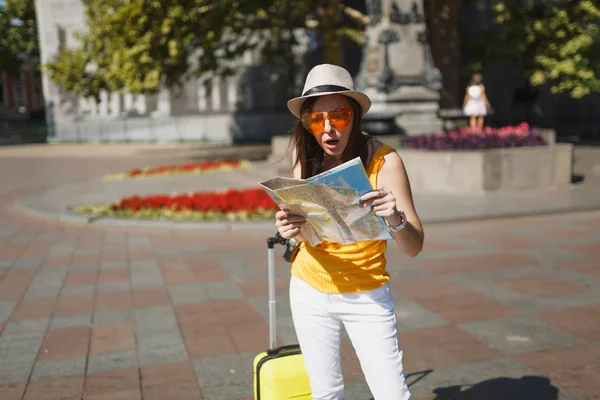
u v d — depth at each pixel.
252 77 36.28
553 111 31.89
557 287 5.79
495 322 4.86
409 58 15.84
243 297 5.75
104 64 18.75
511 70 31.70
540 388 3.63
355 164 1.91
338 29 19.94
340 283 2.26
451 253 7.31
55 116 41.00
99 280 6.52
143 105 39.25
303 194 2.04
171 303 5.62
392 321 2.28
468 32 30.39
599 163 16.27
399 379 2.25
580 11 18.50
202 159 25.50
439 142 12.62
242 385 3.80
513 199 10.94
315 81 2.19
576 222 9.03
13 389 3.80
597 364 3.98
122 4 17.08
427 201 10.92
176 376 3.96
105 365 4.18
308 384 2.67
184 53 18.48
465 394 3.58
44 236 9.22
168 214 10.14
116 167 22.78
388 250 7.55
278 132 36.59
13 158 27.50
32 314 5.38
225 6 16.56
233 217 9.74
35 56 56.28
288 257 2.50
